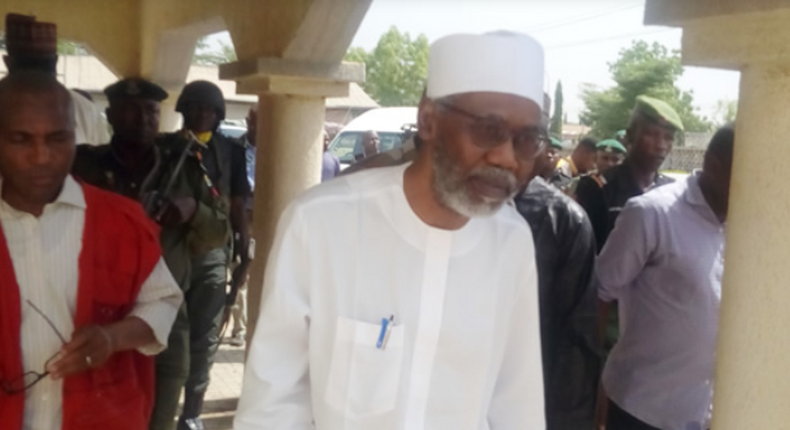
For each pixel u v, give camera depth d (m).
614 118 44.50
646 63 44.34
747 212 1.94
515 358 1.99
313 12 4.11
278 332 1.79
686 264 2.86
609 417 3.18
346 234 1.76
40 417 2.21
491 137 1.60
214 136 4.84
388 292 1.77
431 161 1.71
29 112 2.10
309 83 4.43
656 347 2.96
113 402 2.31
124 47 8.03
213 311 4.34
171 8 6.77
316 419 1.81
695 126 51.31
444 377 1.81
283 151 4.54
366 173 1.83
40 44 3.29
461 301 1.80
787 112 1.86
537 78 1.65
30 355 2.19
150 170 3.49
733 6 1.87
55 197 2.23
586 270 2.58
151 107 3.42
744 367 1.96
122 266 2.33
